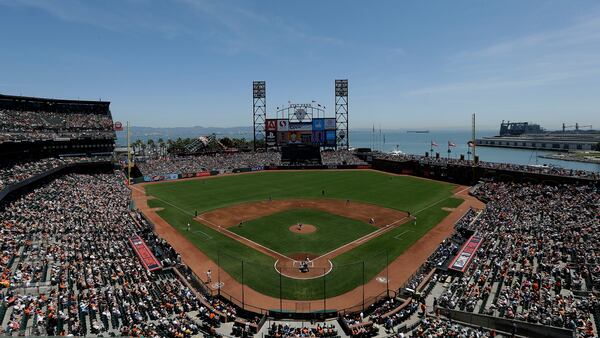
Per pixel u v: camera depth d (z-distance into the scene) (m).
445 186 94.38
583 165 164.88
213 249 49.31
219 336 28.41
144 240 49.72
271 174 116.81
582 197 66.00
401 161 115.69
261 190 90.12
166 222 62.34
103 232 50.19
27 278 34.62
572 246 42.91
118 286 35.19
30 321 27.20
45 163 83.06
